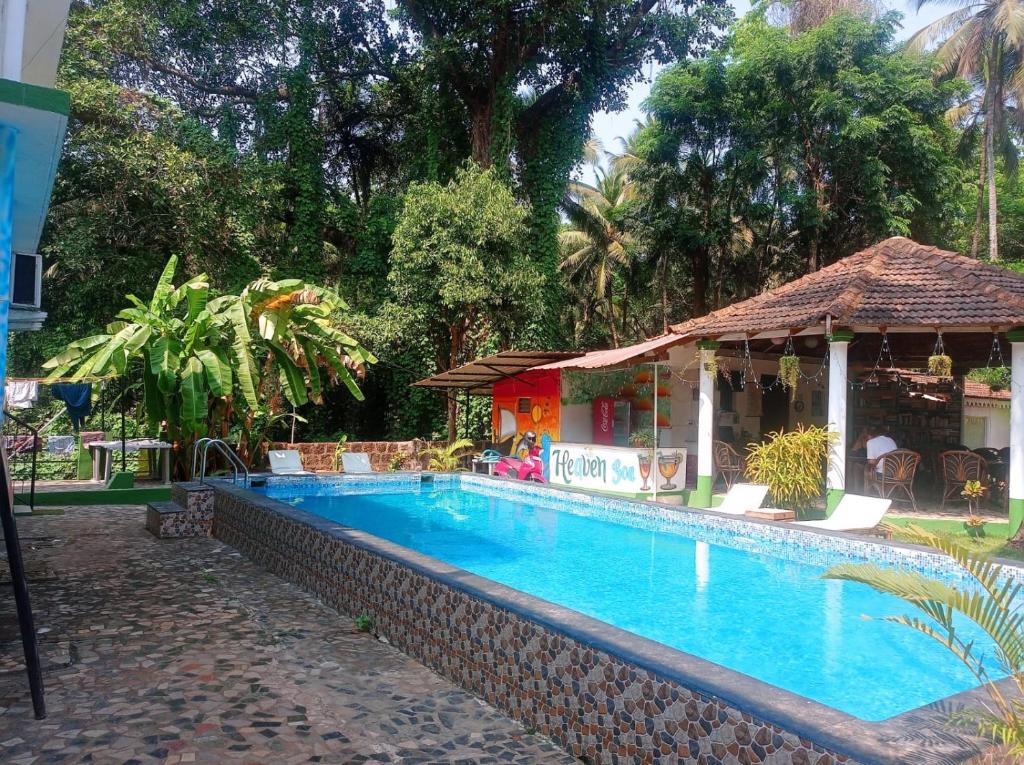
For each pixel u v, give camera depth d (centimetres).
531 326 2183
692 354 1481
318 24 2480
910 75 2330
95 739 376
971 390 2080
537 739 394
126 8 2144
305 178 2398
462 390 2114
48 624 575
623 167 3356
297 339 1391
